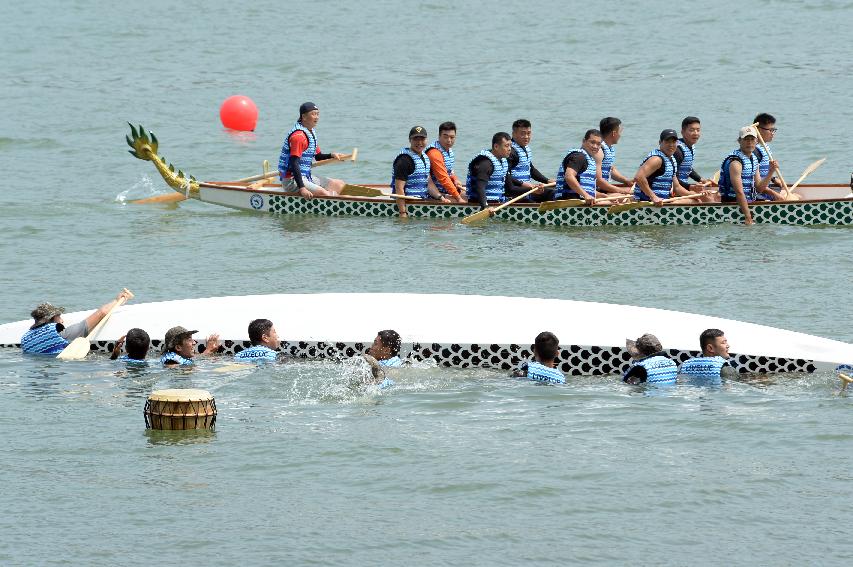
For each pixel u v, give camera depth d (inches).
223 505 1332.4
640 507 1328.7
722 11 6796.3
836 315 2124.8
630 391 1705.2
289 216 3063.5
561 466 1434.5
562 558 1217.4
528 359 1830.7
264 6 7706.7
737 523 1293.1
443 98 4891.7
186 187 3147.1
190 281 2428.6
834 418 1584.6
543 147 3981.3
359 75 5506.9
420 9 7396.7
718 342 1766.7
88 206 3161.9
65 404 1648.6
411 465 1438.2
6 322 2116.1
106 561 1205.7
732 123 4249.5
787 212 2871.6
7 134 4202.8
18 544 1238.9
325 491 1368.1
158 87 5255.9
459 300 2007.9
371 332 1884.8
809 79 5004.9
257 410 1626.5
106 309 1950.1
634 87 5002.5
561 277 2433.6
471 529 1277.1
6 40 6663.4
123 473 1412.4
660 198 2903.5
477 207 2960.1
